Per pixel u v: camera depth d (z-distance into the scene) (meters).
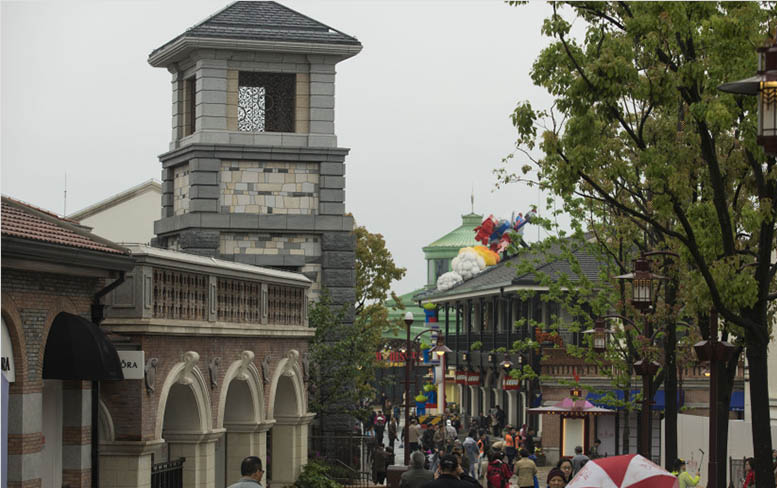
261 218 43.50
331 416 42.59
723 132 22.86
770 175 20.45
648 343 31.78
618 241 36.91
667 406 31.50
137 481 22.47
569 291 39.47
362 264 64.94
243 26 43.47
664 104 20.45
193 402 25.59
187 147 43.50
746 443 37.06
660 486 14.15
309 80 44.22
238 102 44.38
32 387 19.42
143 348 22.69
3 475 17.75
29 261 18.80
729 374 26.02
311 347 42.25
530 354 58.56
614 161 21.31
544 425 57.66
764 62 14.92
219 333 26.50
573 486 14.30
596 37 21.00
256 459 16.20
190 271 25.03
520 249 41.28
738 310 20.92
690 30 20.05
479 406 78.69
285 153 43.59
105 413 22.45
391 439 58.38
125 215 63.00
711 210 21.50
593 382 57.25
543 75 21.09
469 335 78.69
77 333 20.31
